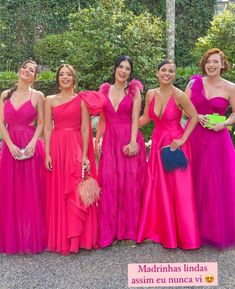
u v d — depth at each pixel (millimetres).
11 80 9117
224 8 12898
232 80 7898
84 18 8391
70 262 3225
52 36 10766
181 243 3355
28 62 3262
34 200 3279
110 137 3395
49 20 12117
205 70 3393
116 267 3137
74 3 12078
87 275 3029
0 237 3363
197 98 3402
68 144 3273
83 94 3283
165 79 3254
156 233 3477
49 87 9031
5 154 3281
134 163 3414
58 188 3273
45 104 3318
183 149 3373
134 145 3344
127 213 3467
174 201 3365
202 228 3420
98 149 3564
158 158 3393
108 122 3416
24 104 3238
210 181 3369
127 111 3375
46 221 3377
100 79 8266
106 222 3404
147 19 8750
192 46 12695
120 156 3393
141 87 3463
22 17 11906
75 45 8516
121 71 3326
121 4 8617
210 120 3334
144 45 8312
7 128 3307
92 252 3385
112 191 3393
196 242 3316
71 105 3244
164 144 3379
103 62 8297
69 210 3252
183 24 12664
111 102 3361
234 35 8398
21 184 3273
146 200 3445
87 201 3191
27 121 3275
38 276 3027
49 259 3279
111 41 8164
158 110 3379
